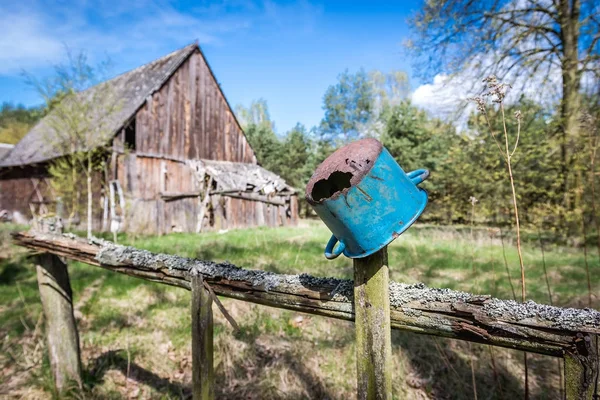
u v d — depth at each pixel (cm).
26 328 367
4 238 758
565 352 91
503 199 887
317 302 140
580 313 91
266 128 2822
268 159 2700
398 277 544
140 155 1153
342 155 116
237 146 1550
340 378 319
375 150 112
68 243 259
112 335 371
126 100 1233
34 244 288
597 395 85
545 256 692
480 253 725
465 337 108
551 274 562
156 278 207
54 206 1274
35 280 518
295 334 380
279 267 573
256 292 161
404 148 1836
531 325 95
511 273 568
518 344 98
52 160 1162
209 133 1418
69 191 1028
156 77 1263
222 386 314
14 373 313
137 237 989
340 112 3189
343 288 134
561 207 741
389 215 109
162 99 1239
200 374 179
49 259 289
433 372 321
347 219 108
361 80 3195
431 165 1758
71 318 300
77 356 302
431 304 113
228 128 1507
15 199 1524
